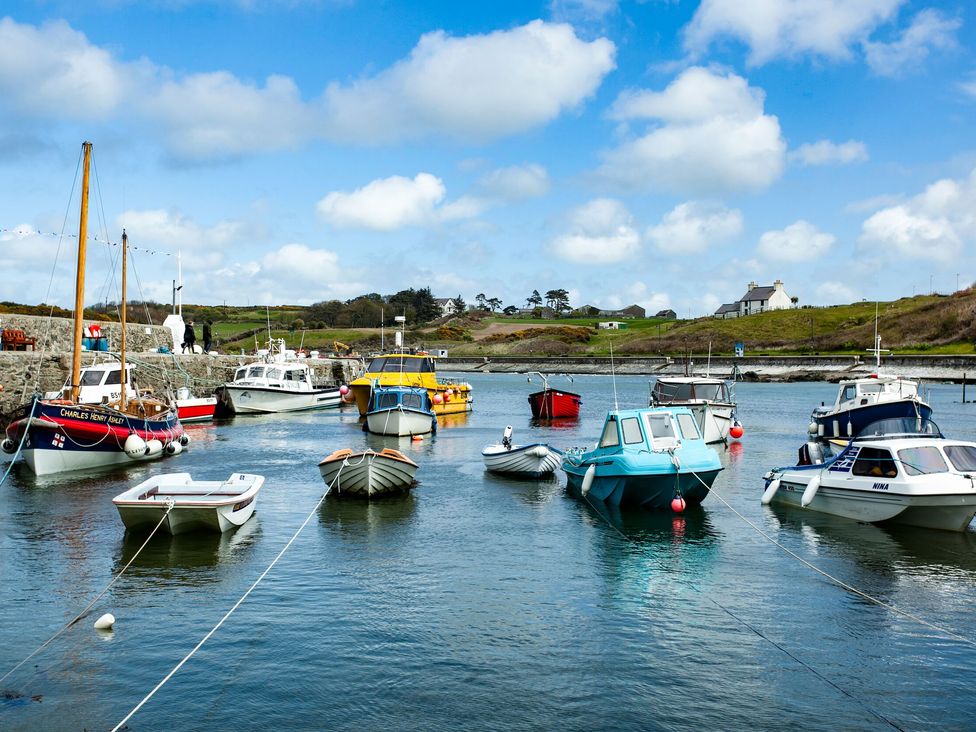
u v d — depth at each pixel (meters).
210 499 17.88
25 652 11.57
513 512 21.17
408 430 39.22
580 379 103.38
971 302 108.00
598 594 14.25
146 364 45.25
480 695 10.23
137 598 13.88
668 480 20.48
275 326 152.50
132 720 9.59
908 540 17.88
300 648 11.71
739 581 15.01
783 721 9.60
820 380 89.44
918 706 9.98
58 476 26.20
